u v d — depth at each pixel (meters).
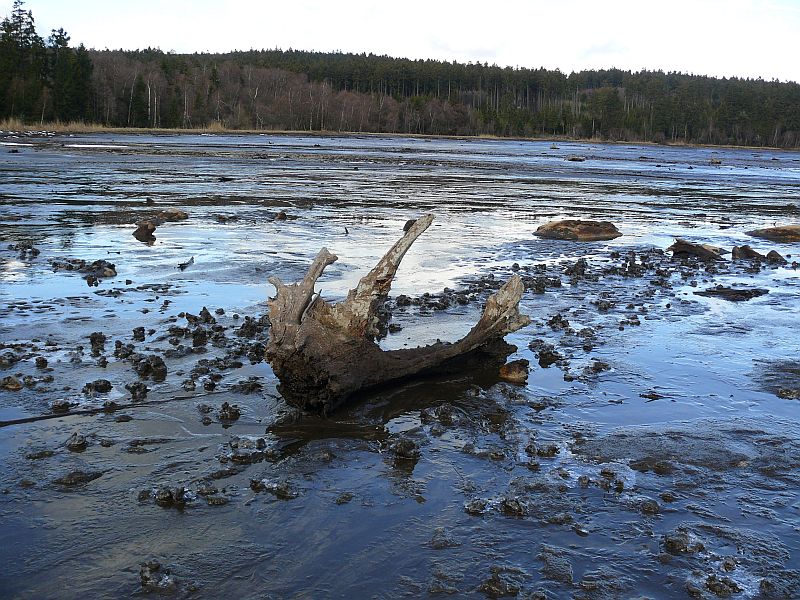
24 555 4.82
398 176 44.28
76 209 23.08
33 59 113.81
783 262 18.36
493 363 9.27
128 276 13.59
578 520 5.47
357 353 7.73
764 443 6.95
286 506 5.54
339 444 6.68
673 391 8.37
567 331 10.79
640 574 4.80
